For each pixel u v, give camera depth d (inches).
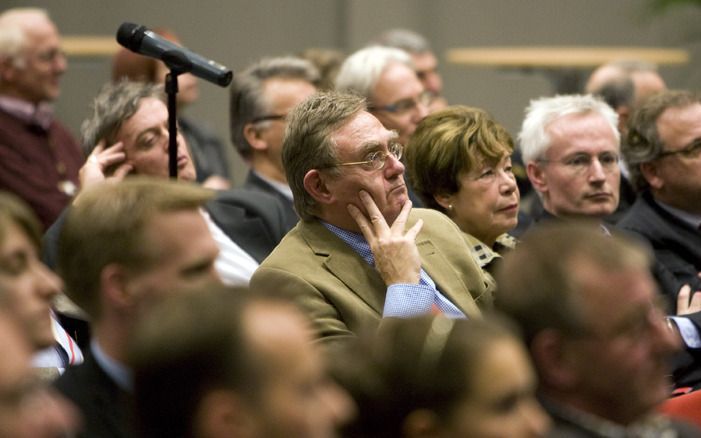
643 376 195.8
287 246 306.2
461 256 324.2
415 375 171.5
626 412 197.6
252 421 151.7
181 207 212.5
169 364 153.7
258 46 814.5
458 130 345.1
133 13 791.7
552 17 855.1
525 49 844.0
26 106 515.2
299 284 295.0
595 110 398.3
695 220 409.1
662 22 857.5
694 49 850.8
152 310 161.2
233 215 384.2
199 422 153.2
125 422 204.5
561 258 195.9
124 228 208.7
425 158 347.9
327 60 543.5
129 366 164.4
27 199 503.5
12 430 137.5
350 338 287.3
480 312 315.9
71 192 514.9
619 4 858.1
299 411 152.7
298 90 428.8
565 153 393.1
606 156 394.6
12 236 197.0
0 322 140.7
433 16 836.0
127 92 375.2
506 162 347.6
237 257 368.5
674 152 404.5
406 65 465.7
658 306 201.0
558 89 777.6
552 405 196.4
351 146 299.7
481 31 845.2
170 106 341.4
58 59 522.6
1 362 137.3
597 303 192.9
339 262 301.4
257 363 151.9
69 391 208.1
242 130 433.4
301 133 304.5
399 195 304.2
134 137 369.4
